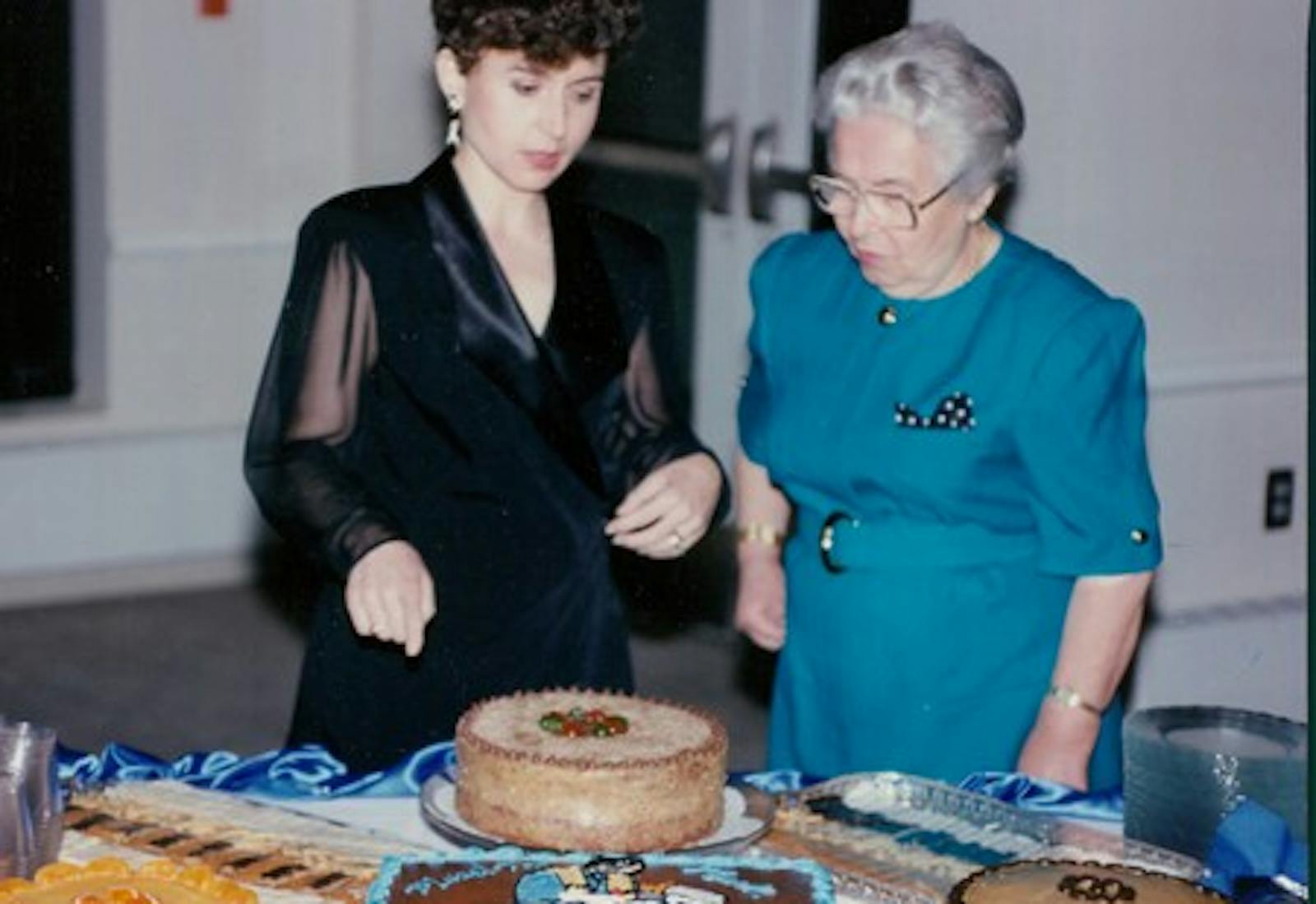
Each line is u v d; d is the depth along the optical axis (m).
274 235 5.89
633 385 2.95
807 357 2.90
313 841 2.14
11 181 5.66
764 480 3.08
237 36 5.71
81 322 5.80
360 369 2.82
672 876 2.01
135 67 5.68
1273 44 4.80
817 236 2.99
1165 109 4.70
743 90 5.38
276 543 6.03
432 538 2.88
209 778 2.38
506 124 2.71
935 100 2.59
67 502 5.84
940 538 2.82
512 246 2.87
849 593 2.87
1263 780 2.16
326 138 5.85
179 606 5.82
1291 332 4.95
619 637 3.02
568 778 2.12
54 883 1.98
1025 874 2.00
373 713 2.90
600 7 2.65
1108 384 2.72
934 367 2.77
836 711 2.92
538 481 2.90
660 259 2.99
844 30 5.12
